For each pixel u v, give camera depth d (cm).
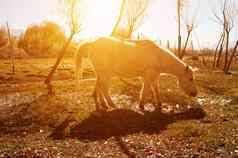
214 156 779
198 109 1315
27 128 1074
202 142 881
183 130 993
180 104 1401
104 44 1233
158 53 1291
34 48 6231
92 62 1250
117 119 1137
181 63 1327
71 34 2006
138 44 1279
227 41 3538
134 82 1975
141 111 1257
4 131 1045
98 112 1216
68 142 916
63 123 1110
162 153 808
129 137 951
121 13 2283
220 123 1094
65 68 3747
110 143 899
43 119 1166
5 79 2795
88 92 1691
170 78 2162
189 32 4081
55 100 1468
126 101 1434
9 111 1306
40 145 890
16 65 4100
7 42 6191
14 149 854
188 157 777
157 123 1102
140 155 797
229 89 1830
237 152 802
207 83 2075
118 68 1256
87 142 914
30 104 1411
